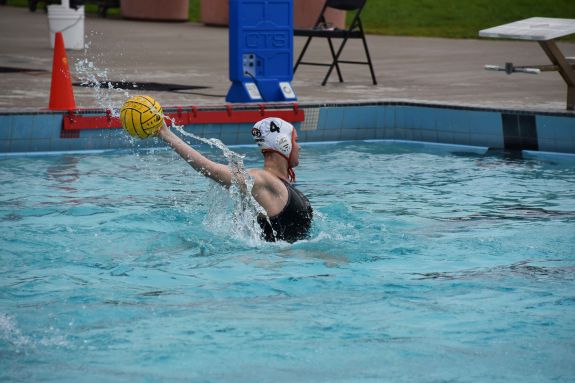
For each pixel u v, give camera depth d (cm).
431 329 841
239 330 829
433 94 2439
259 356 767
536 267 1062
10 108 1950
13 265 1041
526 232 1234
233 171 1065
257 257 1062
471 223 1288
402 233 1211
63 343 794
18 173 1644
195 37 4200
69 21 3416
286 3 2262
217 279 987
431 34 4584
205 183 1562
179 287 959
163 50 3584
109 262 1054
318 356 770
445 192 1528
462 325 853
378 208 1385
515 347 796
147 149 1948
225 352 777
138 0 5047
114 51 3475
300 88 2556
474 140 2106
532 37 1903
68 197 1429
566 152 1992
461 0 5503
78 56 3256
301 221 1122
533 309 902
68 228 1210
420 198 1471
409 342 805
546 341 812
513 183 1620
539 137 2019
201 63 3164
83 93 2311
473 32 4650
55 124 1895
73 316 865
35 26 4519
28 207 1348
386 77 2856
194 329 831
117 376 723
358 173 1711
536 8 5247
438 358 769
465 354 779
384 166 1798
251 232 1111
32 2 5422
